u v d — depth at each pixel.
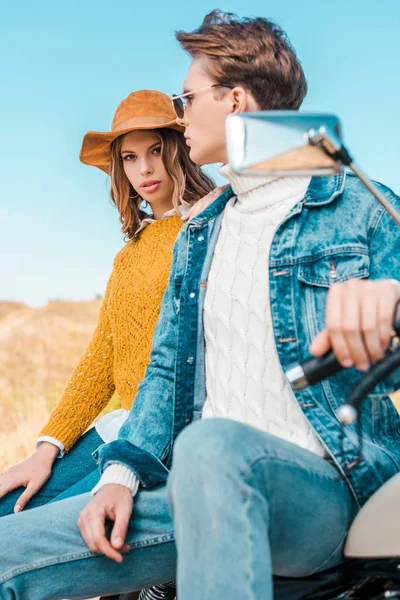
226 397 1.66
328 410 1.52
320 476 1.39
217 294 1.72
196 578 1.19
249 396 1.63
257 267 1.68
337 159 1.17
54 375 8.05
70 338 9.43
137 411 1.84
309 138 1.13
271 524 1.32
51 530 1.64
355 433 1.50
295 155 1.13
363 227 1.60
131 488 1.65
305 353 1.58
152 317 2.44
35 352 8.70
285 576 1.44
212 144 1.85
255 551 1.17
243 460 1.27
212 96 1.82
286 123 1.12
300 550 1.37
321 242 1.62
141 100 2.62
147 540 1.64
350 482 1.43
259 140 1.12
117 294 2.54
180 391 1.78
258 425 1.60
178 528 1.24
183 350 1.79
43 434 2.42
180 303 1.81
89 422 2.48
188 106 1.87
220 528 1.19
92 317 10.25
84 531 1.59
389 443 1.54
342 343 1.19
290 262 1.63
